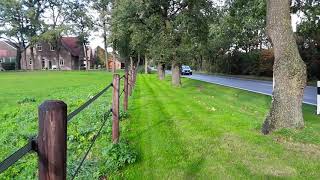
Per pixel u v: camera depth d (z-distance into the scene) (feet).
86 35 264.52
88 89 80.89
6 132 29.45
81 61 344.08
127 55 166.71
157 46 93.25
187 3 91.09
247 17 58.75
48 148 7.45
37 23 260.21
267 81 125.59
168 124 32.91
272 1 28.35
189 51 91.50
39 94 69.67
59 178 7.59
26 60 292.61
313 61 125.39
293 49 27.71
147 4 90.12
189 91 76.13
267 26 28.84
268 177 18.67
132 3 92.12
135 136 27.86
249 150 23.45
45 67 314.14
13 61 312.29
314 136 25.98
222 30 70.38
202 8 90.38
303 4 58.65
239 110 43.57
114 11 102.78
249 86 96.99
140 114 39.06
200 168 20.02
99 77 150.51
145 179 18.38
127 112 37.96
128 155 20.90
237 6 60.03
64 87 90.33
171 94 66.59
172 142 25.81
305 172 19.43
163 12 93.76
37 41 269.23
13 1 251.39
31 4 260.83
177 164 20.70
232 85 101.76
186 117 37.01
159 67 131.13
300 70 27.58
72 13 259.39
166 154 22.67
